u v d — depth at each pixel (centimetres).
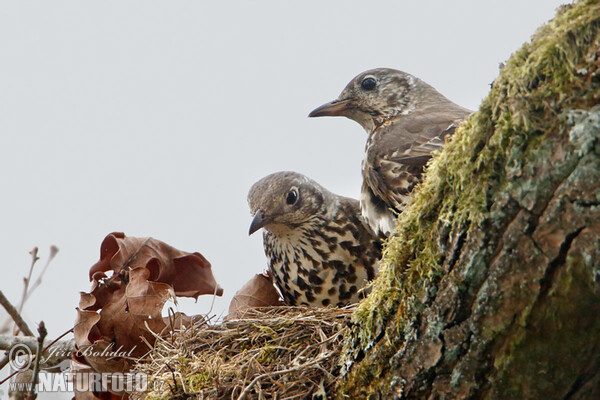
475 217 583
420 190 669
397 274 663
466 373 613
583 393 588
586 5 544
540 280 559
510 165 558
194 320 1100
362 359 710
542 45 554
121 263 1130
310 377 848
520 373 591
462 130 621
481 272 586
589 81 530
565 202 535
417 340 642
